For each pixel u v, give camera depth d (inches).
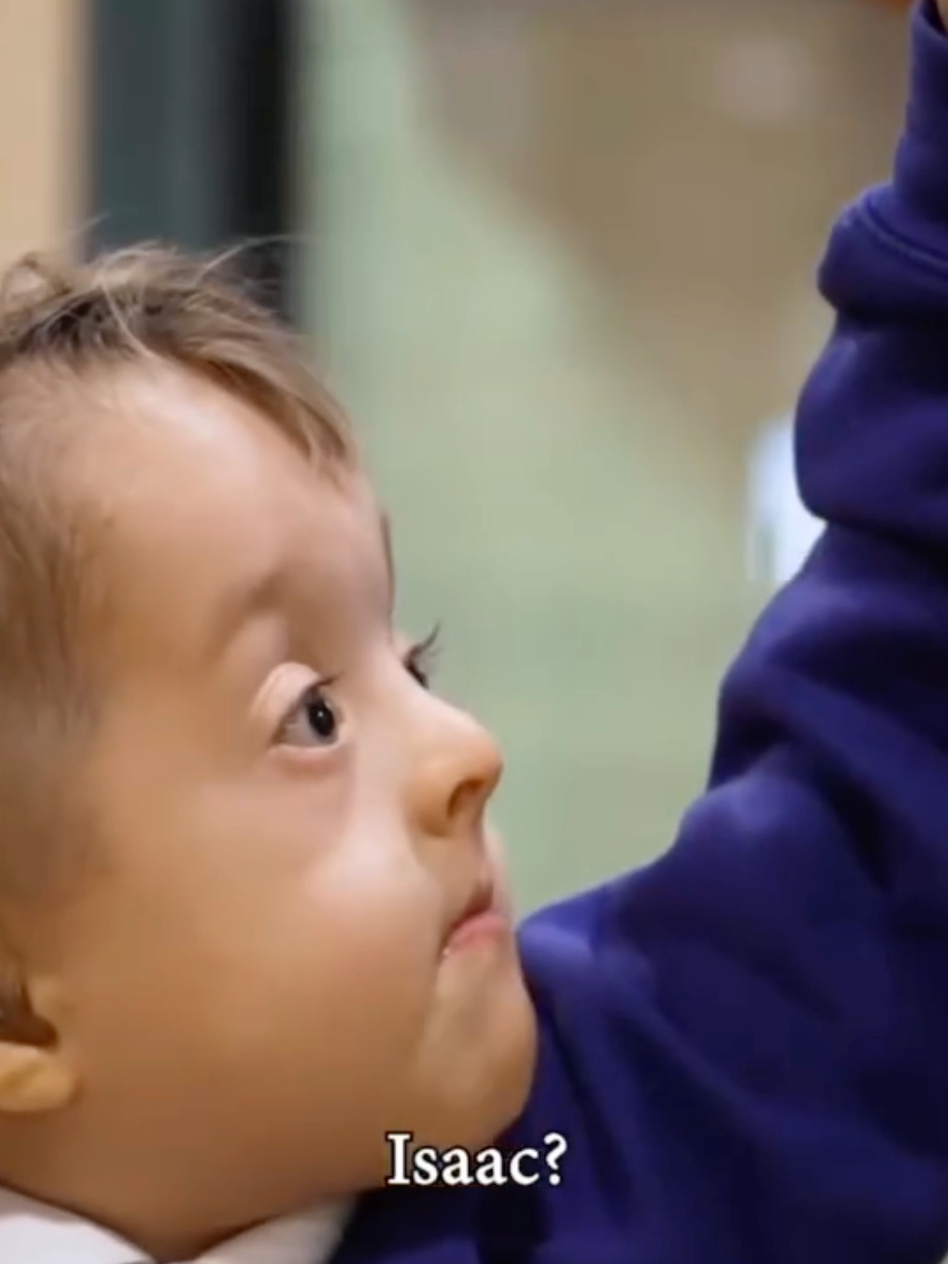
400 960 60.3
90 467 61.2
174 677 60.1
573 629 156.2
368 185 151.0
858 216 68.7
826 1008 64.8
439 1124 61.2
